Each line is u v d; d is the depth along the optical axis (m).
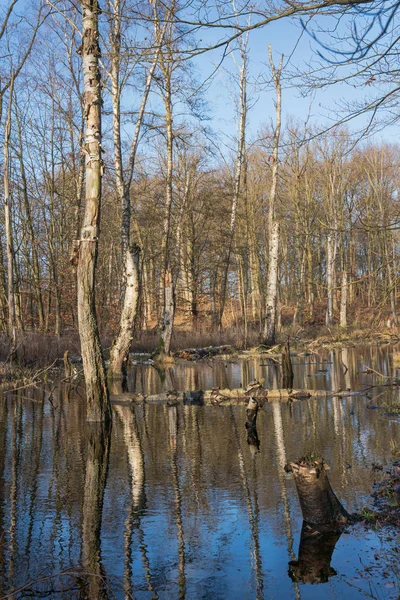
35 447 8.98
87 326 11.05
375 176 34.00
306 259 42.84
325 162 33.94
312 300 44.25
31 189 29.23
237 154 34.28
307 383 16.12
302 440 8.84
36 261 28.45
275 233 27.59
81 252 10.97
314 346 28.08
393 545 4.90
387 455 7.63
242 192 35.91
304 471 5.47
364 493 6.18
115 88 19.86
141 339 28.59
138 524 5.58
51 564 4.72
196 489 6.62
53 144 27.97
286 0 5.26
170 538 5.22
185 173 33.53
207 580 4.38
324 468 5.58
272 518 5.65
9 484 6.97
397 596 4.02
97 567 4.66
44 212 28.80
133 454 8.41
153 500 6.28
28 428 10.55
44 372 17.36
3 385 16.25
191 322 35.50
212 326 33.12
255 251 37.75
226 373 19.67
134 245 19.17
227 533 5.30
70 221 30.48
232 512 5.84
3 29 18.52
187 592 4.18
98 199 10.90
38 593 4.24
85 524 5.60
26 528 5.51
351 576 4.37
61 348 22.88
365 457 7.58
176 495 6.43
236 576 4.45
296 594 4.11
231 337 29.94
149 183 32.69
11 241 18.77
